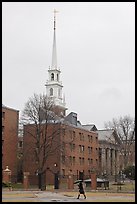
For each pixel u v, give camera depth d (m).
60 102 121.00
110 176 94.12
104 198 35.62
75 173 79.88
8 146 70.44
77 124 93.62
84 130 87.56
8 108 71.38
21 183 68.00
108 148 102.12
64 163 73.75
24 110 67.12
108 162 100.94
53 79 125.31
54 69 126.12
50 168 71.69
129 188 56.44
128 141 82.50
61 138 69.88
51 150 66.44
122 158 98.06
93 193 45.75
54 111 70.56
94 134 93.38
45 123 65.44
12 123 72.25
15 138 72.62
